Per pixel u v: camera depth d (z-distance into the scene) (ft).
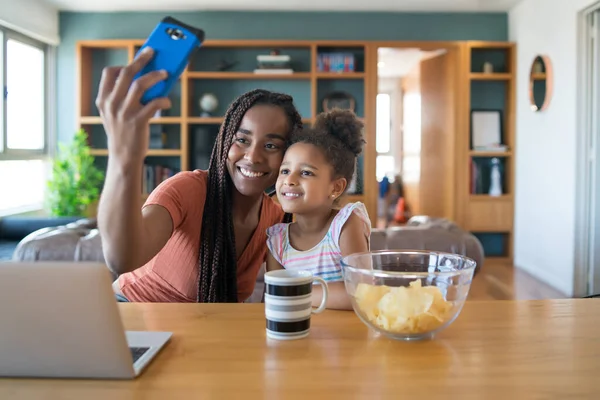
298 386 2.40
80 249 7.88
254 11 19.74
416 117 27.04
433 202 20.92
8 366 2.48
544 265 16.62
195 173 4.92
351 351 2.85
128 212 2.92
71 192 17.94
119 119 2.76
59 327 2.41
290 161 4.25
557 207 15.70
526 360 2.72
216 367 2.63
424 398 2.28
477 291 15.01
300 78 19.80
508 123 19.54
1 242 15.37
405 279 3.01
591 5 13.75
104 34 19.85
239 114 4.70
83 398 2.29
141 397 2.30
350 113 4.50
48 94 19.81
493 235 20.44
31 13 17.80
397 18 19.79
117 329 2.42
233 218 5.12
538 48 17.11
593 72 14.43
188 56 2.84
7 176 17.76
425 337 3.05
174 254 4.79
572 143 14.73
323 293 3.53
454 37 19.86
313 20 19.77
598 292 14.43
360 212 4.26
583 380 2.47
